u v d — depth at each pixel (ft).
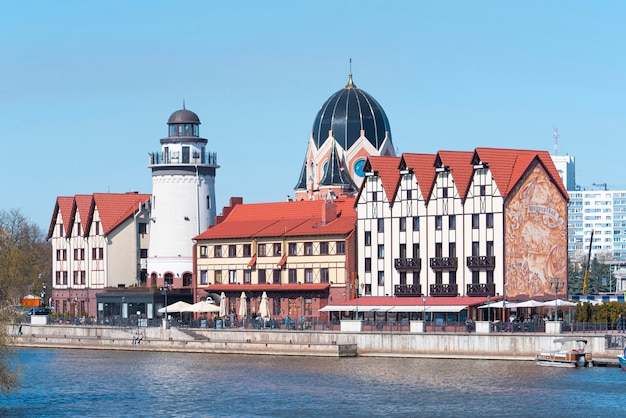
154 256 624.18
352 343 461.37
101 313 629.92
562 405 335.67
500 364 419.33
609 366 409.49
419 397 352.49
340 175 637.30
